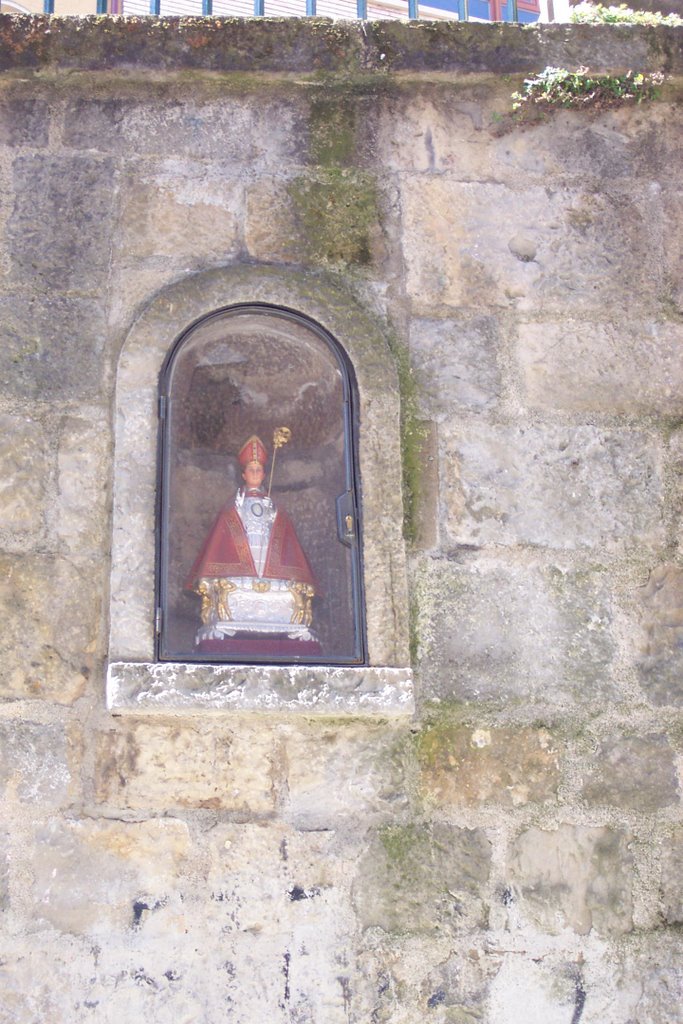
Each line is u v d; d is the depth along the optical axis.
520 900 4.46
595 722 4.65
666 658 4.74
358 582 4.63
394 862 4.43
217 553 4.70
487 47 5.20
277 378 4.96
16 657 4.45
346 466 4.76
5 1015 4.17
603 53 5.24
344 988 4.31
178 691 4.35
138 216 4.94
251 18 5.12
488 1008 4.36
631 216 5.19
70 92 5.05
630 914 4.50
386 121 5.16
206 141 5.05
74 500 4.61
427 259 5.04
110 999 4.21
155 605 4.48
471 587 4.72
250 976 4.28
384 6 8.68
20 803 4.32
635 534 4.85
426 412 4.87
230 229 4.97
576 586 4.77
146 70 5.02
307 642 4.61
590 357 5.02
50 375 4.73
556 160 5.21
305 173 5.07
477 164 5.17
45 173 4.95
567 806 4.56
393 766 4.50
